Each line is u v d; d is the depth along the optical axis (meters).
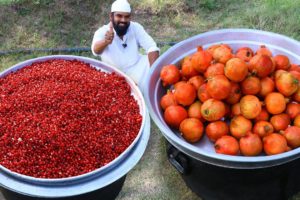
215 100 2.28
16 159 2.50
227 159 2.07
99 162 2.53
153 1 4.57
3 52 4.04
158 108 2.53
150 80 2.55
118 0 3.19
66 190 2.33
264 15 4.38
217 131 2.30
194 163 2.32
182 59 2.74
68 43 4.17
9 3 4.42
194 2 4.63
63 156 2.51
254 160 2.05
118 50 3.37
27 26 4.29
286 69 2.47
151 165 3.04
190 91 2.39
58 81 3.02
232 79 2.24
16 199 2.45
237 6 4.62
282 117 2.31
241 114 2.30
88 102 2.84
